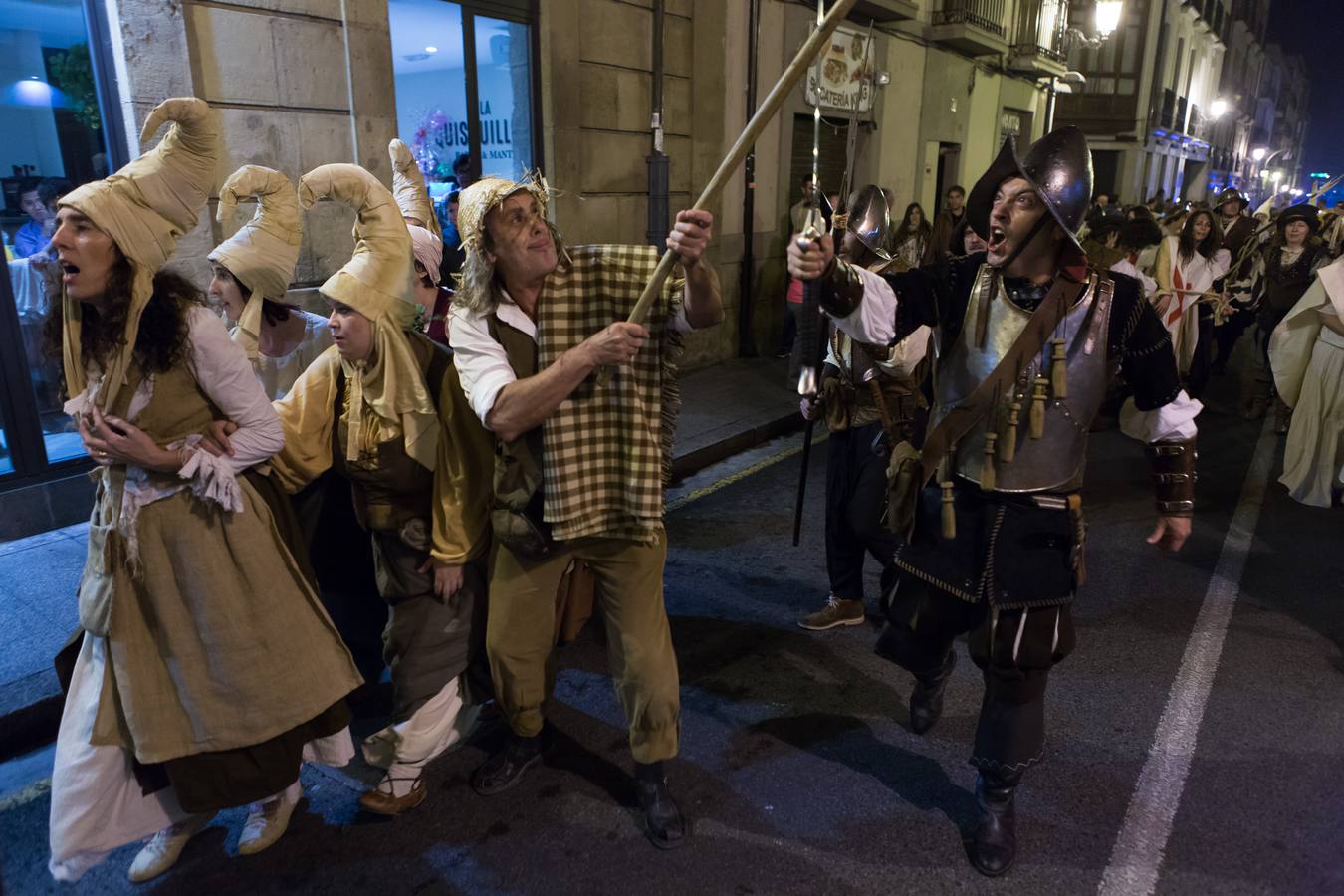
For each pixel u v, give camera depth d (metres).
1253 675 3.35
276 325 2.61
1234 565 4.39
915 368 3.05
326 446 2.32
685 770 2.76
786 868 2.36
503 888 2.29
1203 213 6.79
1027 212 2.03
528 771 2.74
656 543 2.19
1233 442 6.80
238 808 2.60
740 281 9.00
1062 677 3.32
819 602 3.92
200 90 4.54
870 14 10.41
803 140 9.80
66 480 4.46
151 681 2.05
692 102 8.02
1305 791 2.68
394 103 5.39
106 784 2.10
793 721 3.03
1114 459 6.22
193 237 4.56
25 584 3.77
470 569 2.44
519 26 6.56
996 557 2.21
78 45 4.33
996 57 14.45
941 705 2.95
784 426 6.83
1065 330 2.08
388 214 2.21
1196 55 30.16
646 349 2.09
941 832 2.50
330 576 2.79
